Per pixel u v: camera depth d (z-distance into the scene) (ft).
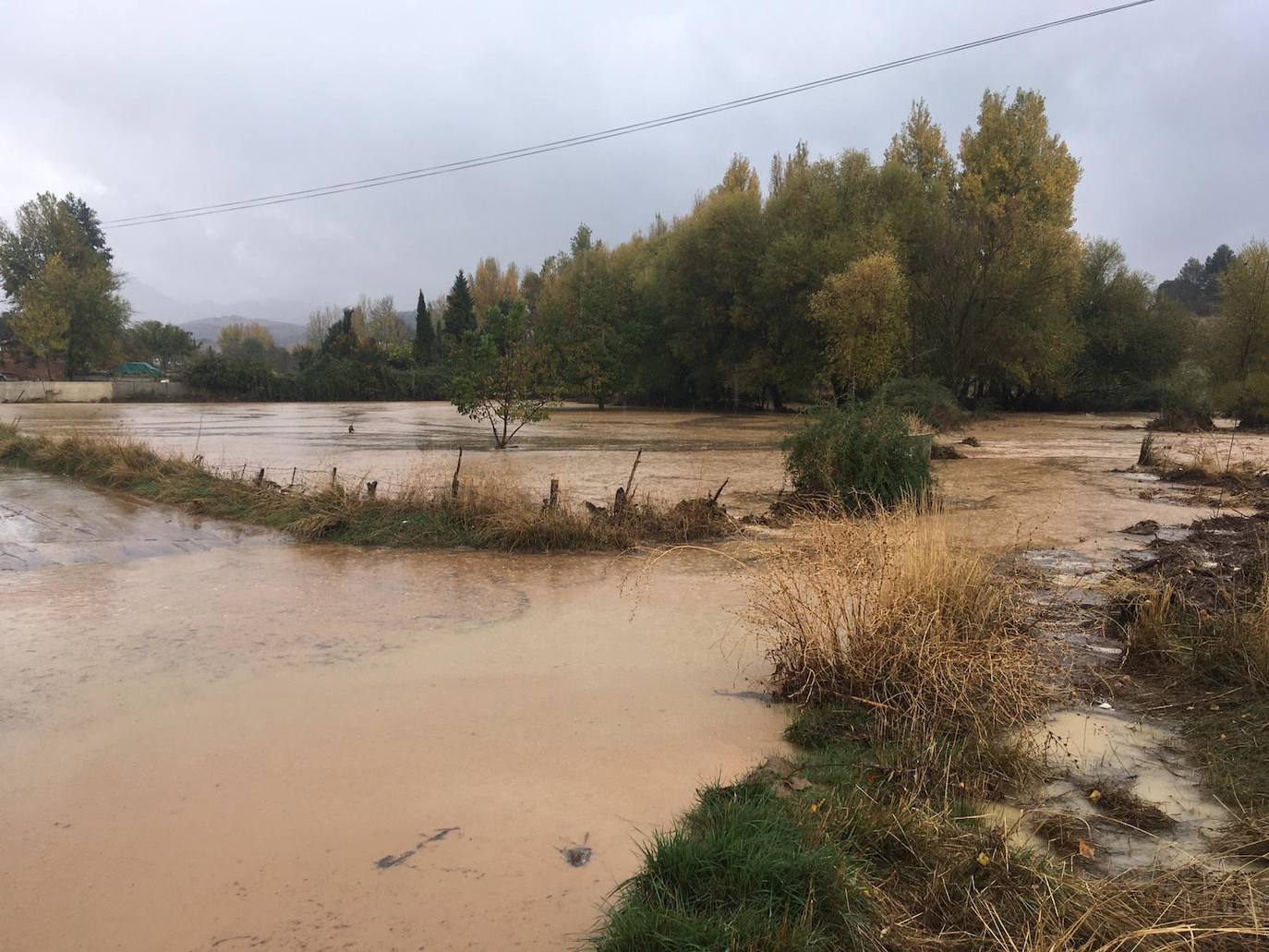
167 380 226.99
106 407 167.43
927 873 10.39
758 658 19.11
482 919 9.78
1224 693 16.20
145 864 10.92
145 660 18.90
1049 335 134.82
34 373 254.27
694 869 9.91
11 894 10.29
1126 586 22.88
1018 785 12.89
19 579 26.61
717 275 145.89
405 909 9.99
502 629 21.45
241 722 15.48
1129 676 17.62
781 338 140.15
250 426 112.06
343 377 216.74
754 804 11.59
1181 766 13.65
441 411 159.63
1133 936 8.70
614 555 30.78
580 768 13.64
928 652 15.61
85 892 10.33
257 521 36.37
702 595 24.90
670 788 12.96
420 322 263.08
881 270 115.34
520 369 77.87
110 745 14.49
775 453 73.20
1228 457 60.64
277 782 13.16
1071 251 134.21
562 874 10.68
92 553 30.40
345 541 32.76
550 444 84.94
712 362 157.17
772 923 9.09
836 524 19.39
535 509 33.88
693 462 65.57
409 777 13.32
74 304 217.56
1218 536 32.73
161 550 31.07
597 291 175.32
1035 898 9.68
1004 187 139.64
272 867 10.85
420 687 17.33
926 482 38.40
